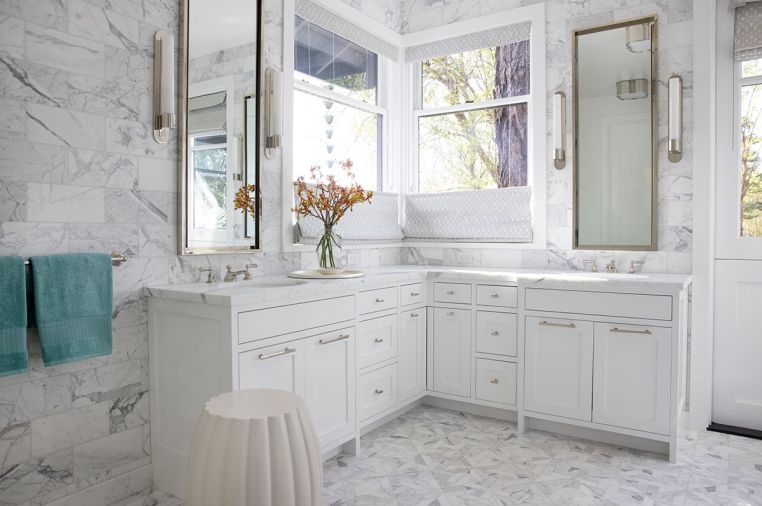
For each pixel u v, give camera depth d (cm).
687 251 308
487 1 373
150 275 237
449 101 404
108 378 222
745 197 301
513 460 261
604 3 330
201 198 255
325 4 335
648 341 263
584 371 279
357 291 271
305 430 122
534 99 353
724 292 305
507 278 307
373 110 389
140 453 233
